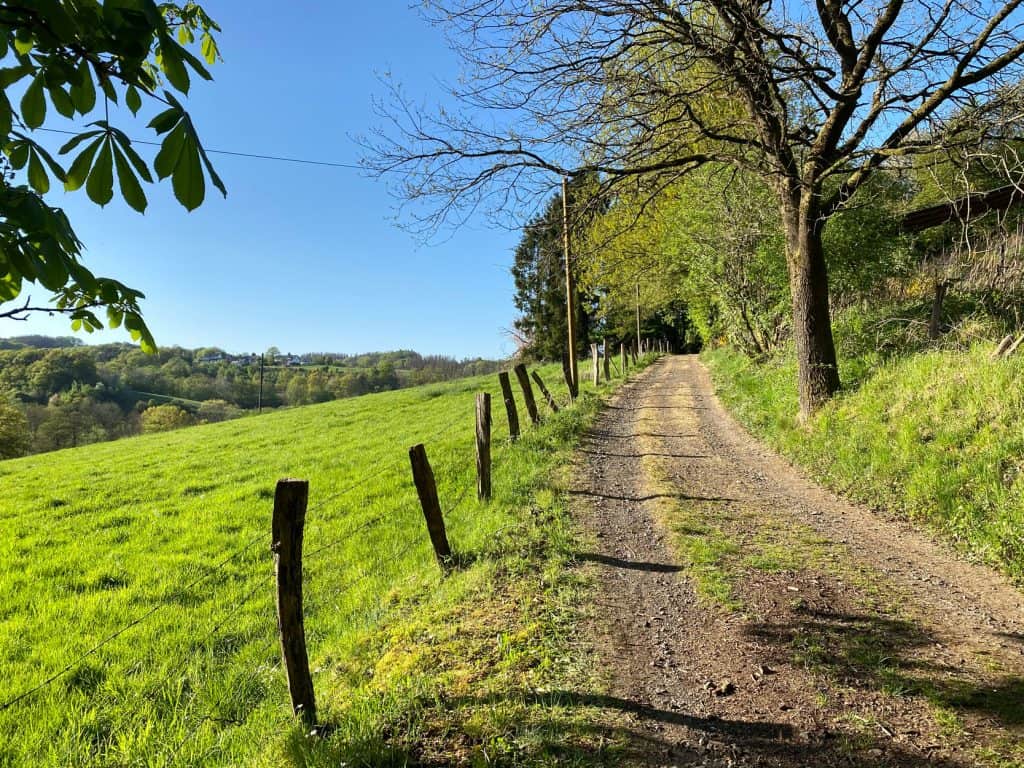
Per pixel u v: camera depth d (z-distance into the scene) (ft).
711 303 81.56
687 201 60.64
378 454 50.62
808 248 34.04
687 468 31.86
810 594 16.25
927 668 12.48
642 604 16.28
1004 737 10.16
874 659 12.91
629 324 158.81
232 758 11.31
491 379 126.41
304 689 11.91
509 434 41.70
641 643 14.19
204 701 13.97
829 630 14.26
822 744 10.34
